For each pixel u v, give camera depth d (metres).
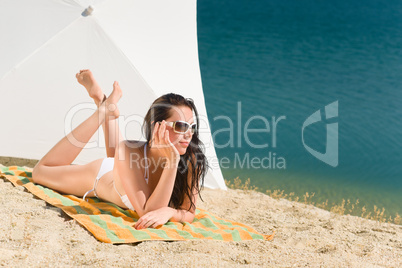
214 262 2.97
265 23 20.53
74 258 2.89
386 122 11.16
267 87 13.04
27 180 4.38
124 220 3.69
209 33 18.86
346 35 19.19
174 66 6.09
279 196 6.82
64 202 3.92
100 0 5.74
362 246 3.81
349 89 13.33
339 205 7.00
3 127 5.57
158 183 3.65
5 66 5.46
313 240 3.83
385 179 8.32
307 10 22.75
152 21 6.03
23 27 5.57
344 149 9.62
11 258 2.75
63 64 5.58
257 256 3.18
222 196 5.47
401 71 15.08
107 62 5.63
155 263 2.91
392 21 21.22
